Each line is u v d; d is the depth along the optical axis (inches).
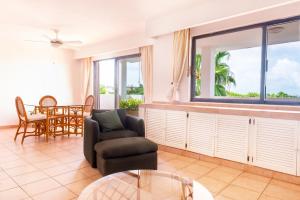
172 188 72.5
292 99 122.0
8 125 233.8
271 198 89.7
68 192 91.9
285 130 104.0
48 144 169.9
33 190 93.4
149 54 202.1
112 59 255.0
